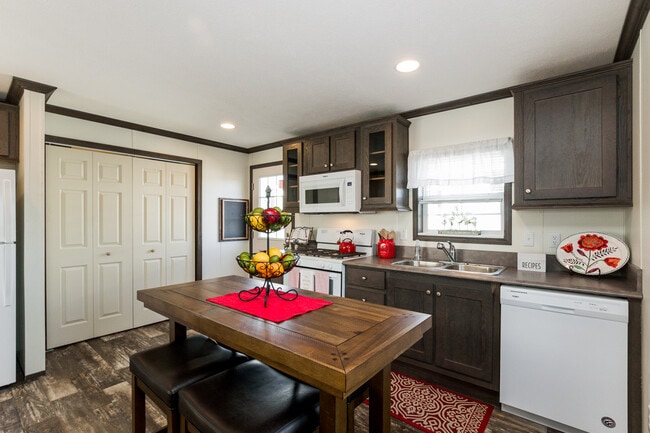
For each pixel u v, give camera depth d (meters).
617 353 1.69
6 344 2.31
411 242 3.12
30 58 2.06
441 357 2.34
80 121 3.12
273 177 4.43
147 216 3.67
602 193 1.96
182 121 3.39
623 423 1.68
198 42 1.88
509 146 2.54
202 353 1.58
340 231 3.61
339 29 1.75
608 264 2.06
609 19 1.65
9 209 2.33
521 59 2.08
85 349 3.01
